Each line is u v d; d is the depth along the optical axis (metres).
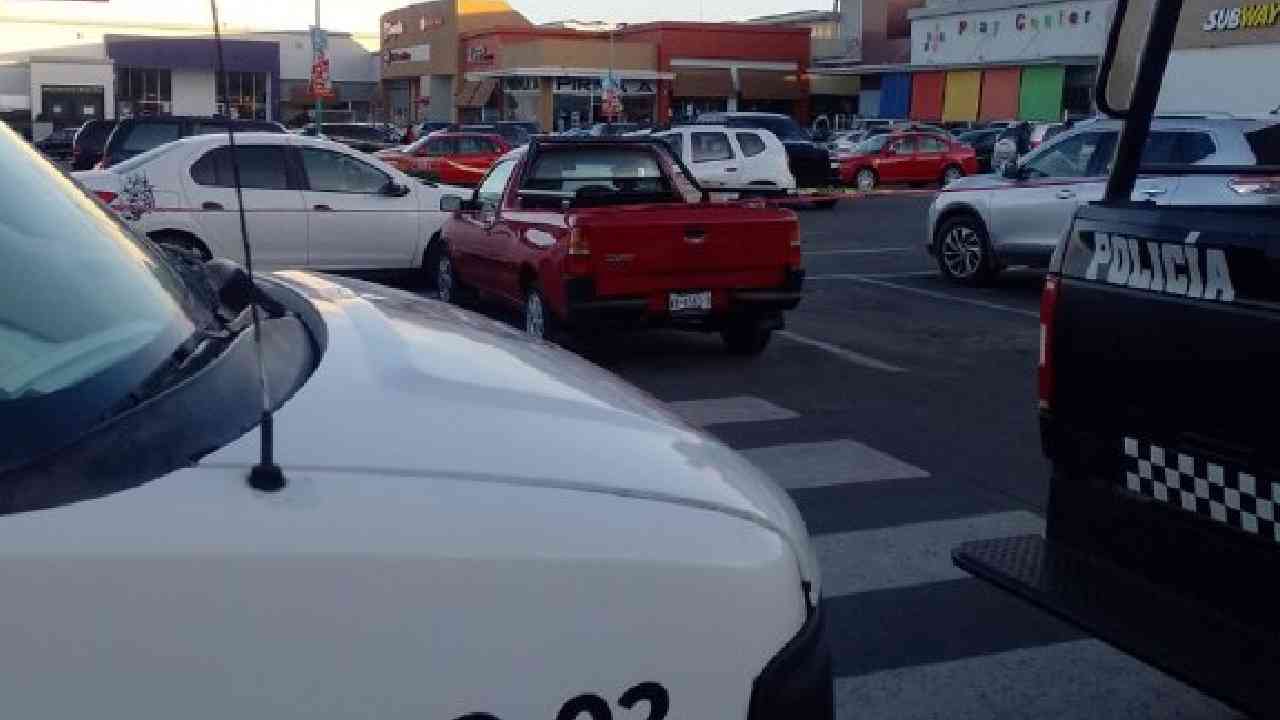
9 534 1.46
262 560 1.53
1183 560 3.47
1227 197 10.62
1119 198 4.09
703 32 57.03
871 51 67.75
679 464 2.00
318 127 27.36
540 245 9.71
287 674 1.54
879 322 12.33
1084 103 46.97
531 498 1.73
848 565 5.58
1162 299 3.46
